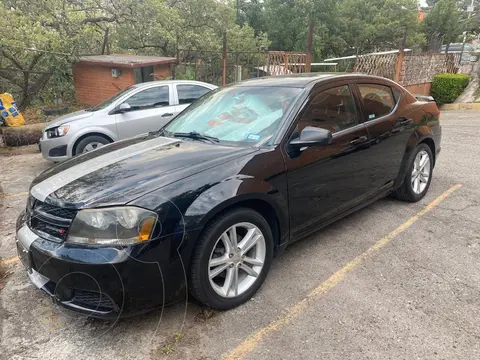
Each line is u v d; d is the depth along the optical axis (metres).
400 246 3.60
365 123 3.73
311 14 25.81
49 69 12.48
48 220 2.46
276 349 2.36
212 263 2.58
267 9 27.67
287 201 2.98
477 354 2.28
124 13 14.58
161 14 14.80
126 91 7.04
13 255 3.64
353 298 2.84
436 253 3.46
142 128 6.96
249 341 2.43
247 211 2.70
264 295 2.90
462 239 3.72
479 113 12.55
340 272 3.19
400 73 13.77
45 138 6.60
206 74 12.96
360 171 3.66
